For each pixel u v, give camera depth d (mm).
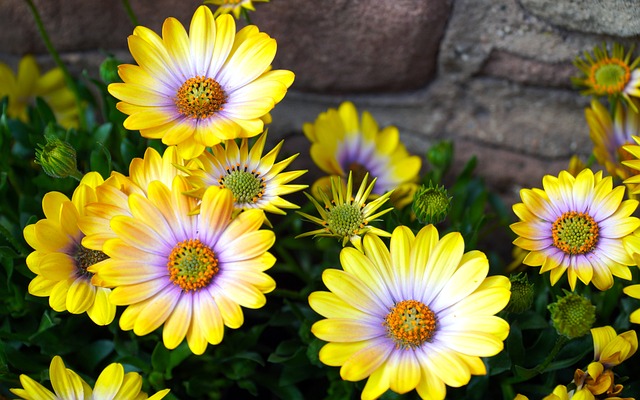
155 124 409
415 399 440
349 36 498
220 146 412
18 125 507
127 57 538
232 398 493
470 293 388
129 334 468
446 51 499
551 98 504
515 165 531
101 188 403
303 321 455
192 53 418
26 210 469
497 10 480
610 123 465
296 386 487
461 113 523
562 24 470
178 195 396
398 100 524
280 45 506
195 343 385
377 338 390
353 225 403
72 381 394
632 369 450
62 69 501
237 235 392
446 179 544
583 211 415
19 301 461
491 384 455
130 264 392
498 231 544
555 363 426
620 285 445
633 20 440
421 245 393
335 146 498
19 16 532
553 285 417
